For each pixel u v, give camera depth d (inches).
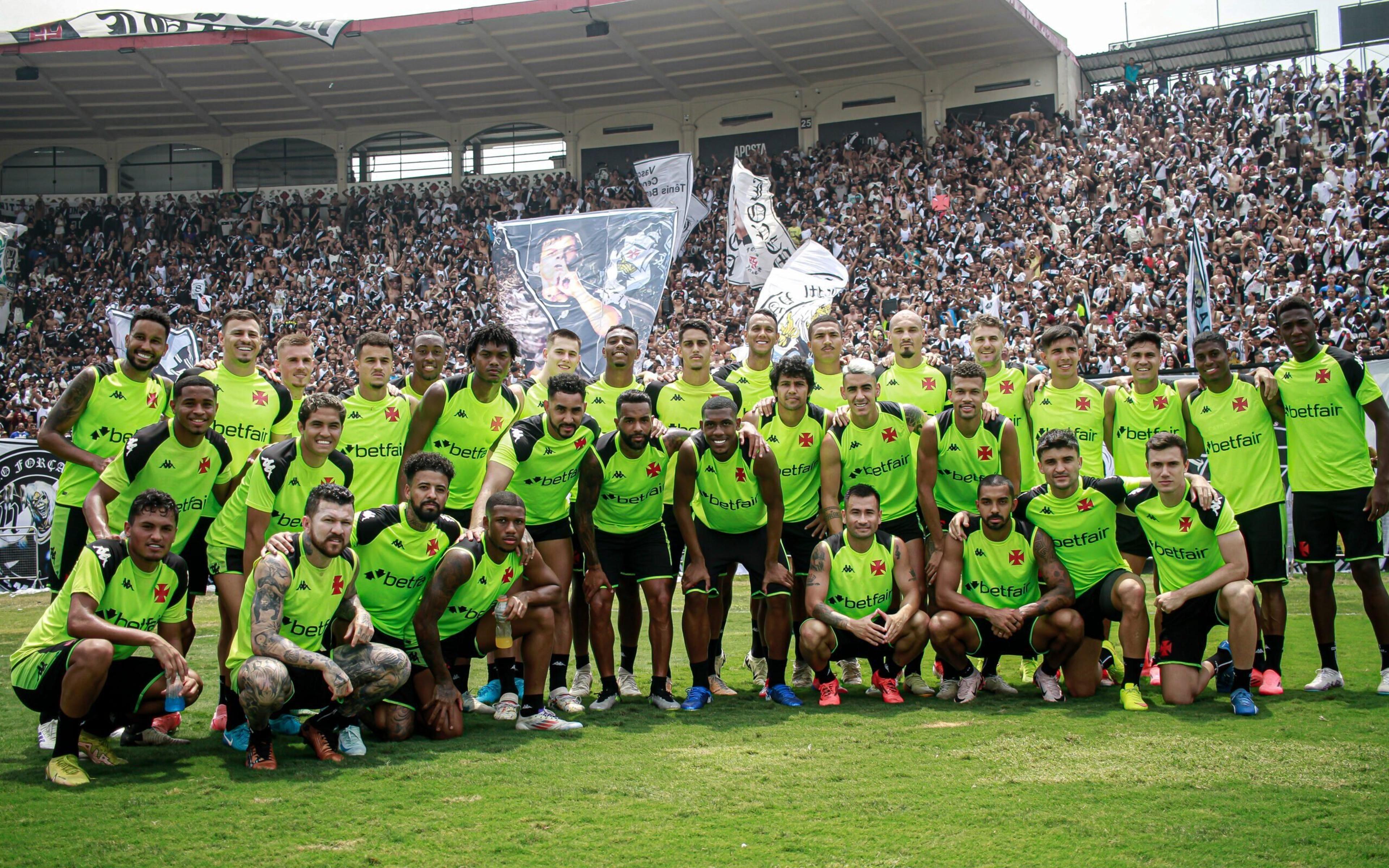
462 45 1097.4
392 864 137.6
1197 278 541.0
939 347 805.9
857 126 1159.6
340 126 1285.7
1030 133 1019.9
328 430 220.4
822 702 245.6
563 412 234.4
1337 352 251.9
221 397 255.8
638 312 441.7
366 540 210.2
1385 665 243.4
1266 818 151.4
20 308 1121.4
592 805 163.2
